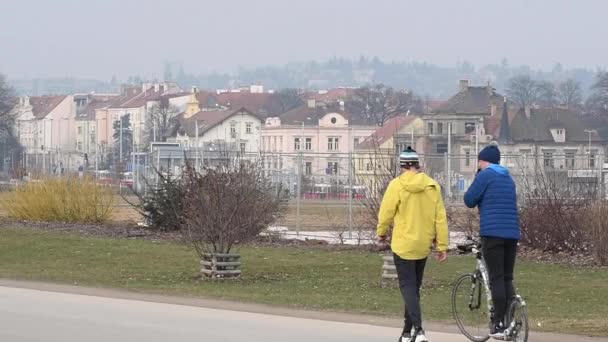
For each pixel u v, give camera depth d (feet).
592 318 133.80
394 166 242.78
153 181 340.80
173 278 181.37
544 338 112.47
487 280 107.34
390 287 169.37
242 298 152.46
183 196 250.57
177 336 112.98
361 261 211.00
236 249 218.18
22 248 233.35
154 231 272.31
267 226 258.78
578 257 214.07
